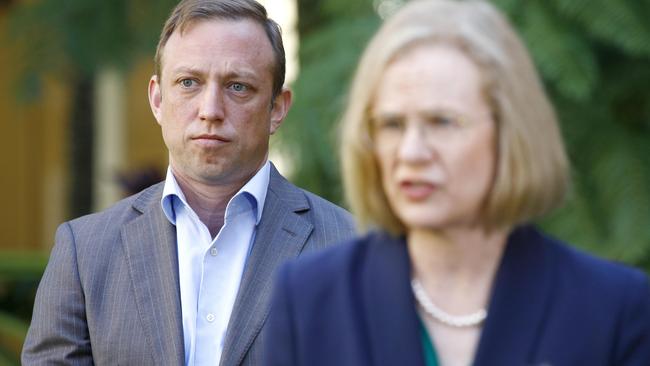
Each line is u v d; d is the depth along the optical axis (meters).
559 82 11.85
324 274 4.69
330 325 4.59
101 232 7.78
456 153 4.29
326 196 12.09
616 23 12.05
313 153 11.96
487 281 4.55
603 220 12.48
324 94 12.19
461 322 4.50
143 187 14.93
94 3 15.33
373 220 4.62
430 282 4.59
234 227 7.60
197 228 7.61
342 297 4.59
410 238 4.61
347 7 13.03
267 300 7.43
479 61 4.30
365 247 4.75
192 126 7.43
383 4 12.89
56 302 7.61
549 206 4.45
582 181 12.64
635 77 12.80
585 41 12.23
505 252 4.53
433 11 4.41
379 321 4.52
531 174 4.33
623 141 12.72
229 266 7.55
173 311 7.38
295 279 4.72
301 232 7.73
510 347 4.38
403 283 4.54
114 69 15.50
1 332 15.40
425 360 4.47
